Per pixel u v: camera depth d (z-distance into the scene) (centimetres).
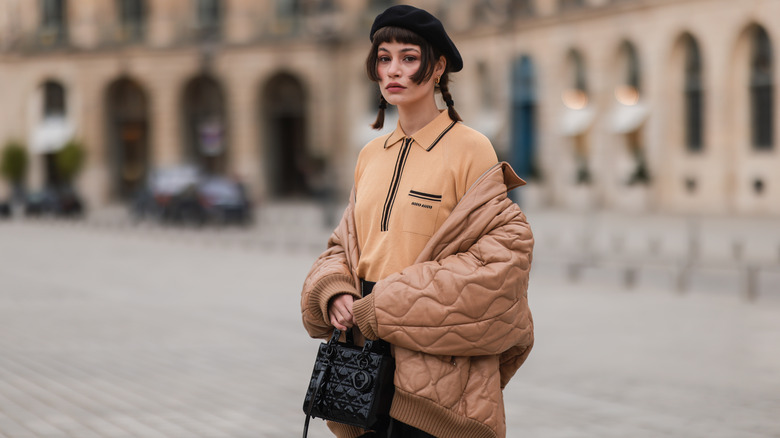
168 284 1708
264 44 5194
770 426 722
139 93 5597
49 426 711
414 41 333
